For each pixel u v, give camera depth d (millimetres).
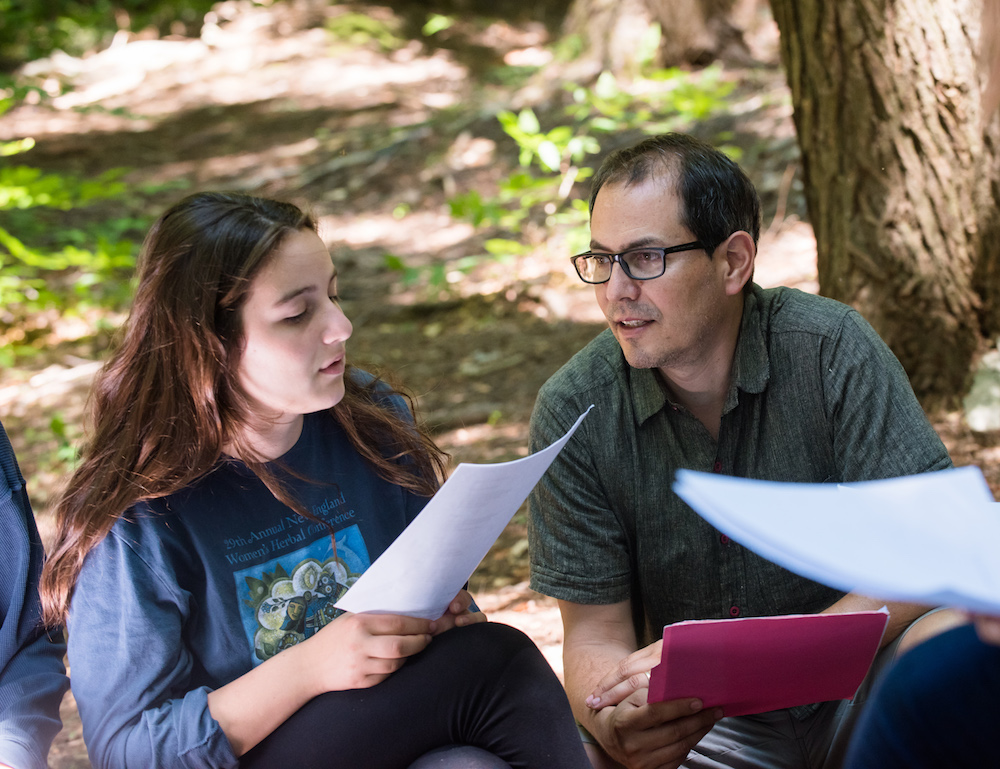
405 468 2002
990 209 3328
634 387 2076
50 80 13086
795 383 2031
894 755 1113
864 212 3484
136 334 1749
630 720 1793
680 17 8258
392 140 8836
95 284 6770
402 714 1675
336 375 1780
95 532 1688
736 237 1957
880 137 3377
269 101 11523
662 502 2080
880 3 3244
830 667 1696
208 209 1722
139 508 1714
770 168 6148
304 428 1913
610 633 2102
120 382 1764
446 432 4547
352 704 1672
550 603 3150
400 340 5711
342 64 12414
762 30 8492
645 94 7797
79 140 10781
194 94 12188
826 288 3682
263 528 1811
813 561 956
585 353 2172
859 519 1033
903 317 3520
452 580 1678
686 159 1930
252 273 1678
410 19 13977
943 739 1088
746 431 2061
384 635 1668
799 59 3453
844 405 2002
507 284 6062
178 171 9555
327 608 1851
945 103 3291
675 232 1908
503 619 3088
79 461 1808
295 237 1727
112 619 1691
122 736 1641
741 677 1686
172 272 1702
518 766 1695
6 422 5090
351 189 8219
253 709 1654
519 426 4438
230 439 1773
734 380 2020
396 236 7281
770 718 2061
